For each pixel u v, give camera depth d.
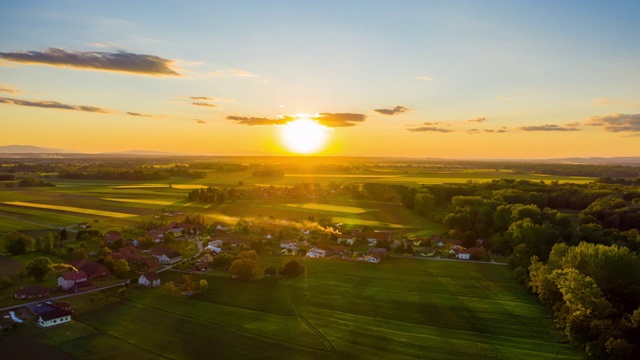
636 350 73.44
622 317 80.19
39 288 101.06
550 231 130.88
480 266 129.12
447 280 116.31
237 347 79.19
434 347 79.50
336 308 97.38
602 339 75.31
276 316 92.88
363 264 131.12
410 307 97.94
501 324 89.12
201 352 77.31
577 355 76.62
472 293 106.56
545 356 76.19
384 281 115.50
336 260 135.88
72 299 99.50
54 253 135.38
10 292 102.38
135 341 80.62
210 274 120.44
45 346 77.56
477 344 80.62
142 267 124.88
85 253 132.62
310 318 91.94
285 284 112.69
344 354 76.88
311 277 118.75
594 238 136.25
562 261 100.31
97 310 94.00
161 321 89.31
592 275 92.56
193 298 102.38
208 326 87.50
